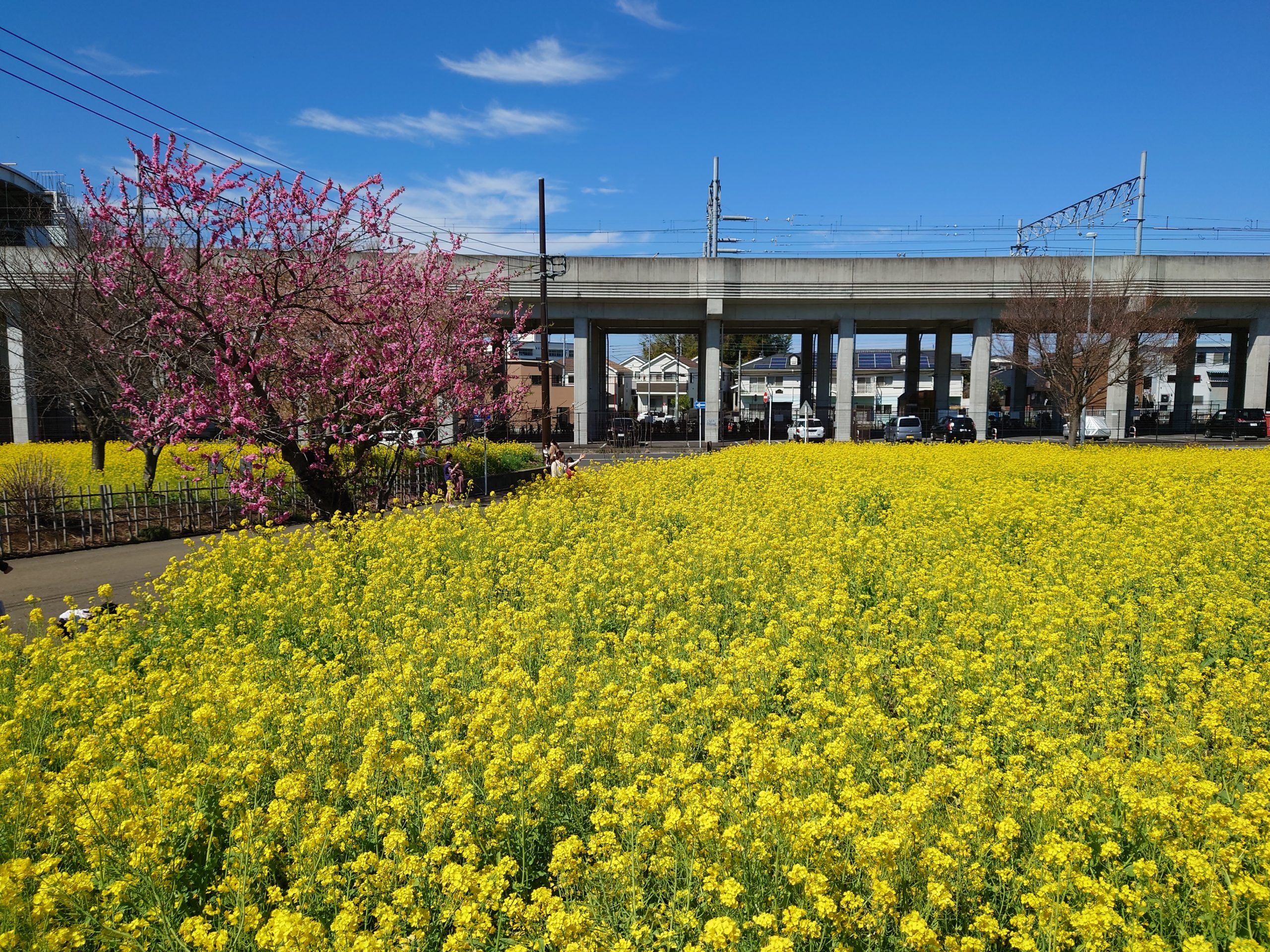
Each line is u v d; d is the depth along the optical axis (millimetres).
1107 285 32688
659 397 74125
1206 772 3910
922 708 4488
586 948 2535
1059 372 29469
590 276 37719
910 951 2658
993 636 5805
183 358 10711
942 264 37594
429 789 3627
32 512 11664
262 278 10414
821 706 4277
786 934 2672
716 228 39188
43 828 3535
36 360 16859
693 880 3025
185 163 10164
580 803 3680
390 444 12445
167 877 3148
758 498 12156
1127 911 2770
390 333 11672
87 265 14164
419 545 8766
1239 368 46031
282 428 10844
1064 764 3424
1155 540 8305
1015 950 2736
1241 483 13258
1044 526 9344
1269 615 5969
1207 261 36250
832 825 2982
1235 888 2701
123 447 22594
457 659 5578
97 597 8727
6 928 2672
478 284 15422
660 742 3990
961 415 40875
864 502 12016
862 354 75500
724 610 6676
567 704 4691
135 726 3969
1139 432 42938
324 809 3312
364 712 4359
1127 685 5211
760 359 70875
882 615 6309
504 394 16031
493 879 2842
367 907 3035
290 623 6672
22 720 4488
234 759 3818
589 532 9797
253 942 2801
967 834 3143
